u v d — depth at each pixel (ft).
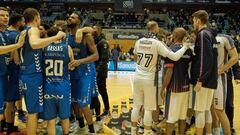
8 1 109.29
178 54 15.55
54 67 15.23
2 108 15.79
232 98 18.90
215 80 15.65
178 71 15.94
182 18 100.17
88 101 17.70
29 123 15.30
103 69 21.26
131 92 34.81
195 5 111.65
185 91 16.17
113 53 58.18
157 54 16.31
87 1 110.52
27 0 108.99
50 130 15.61
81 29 16.81
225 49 16.94
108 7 111.04
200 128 16.19
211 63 15.24
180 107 16.33
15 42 16.67
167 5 111.45
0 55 15.53
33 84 14.93
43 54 15.19
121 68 59.93
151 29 16.74
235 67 18.79
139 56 16.88
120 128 19.63
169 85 16.17
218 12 111.24
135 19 98.94
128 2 103.09
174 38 16.47
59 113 15.60
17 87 17.98
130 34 85.35
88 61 16.46
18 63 17.02
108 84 41.01
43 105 15.37
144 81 16.61
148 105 16.83
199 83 15.33
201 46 15.24
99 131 18.92
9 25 17.94
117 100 28.94
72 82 17.57
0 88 15.61
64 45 15.35
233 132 19.10
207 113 16.58
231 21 102.06
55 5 107.04
